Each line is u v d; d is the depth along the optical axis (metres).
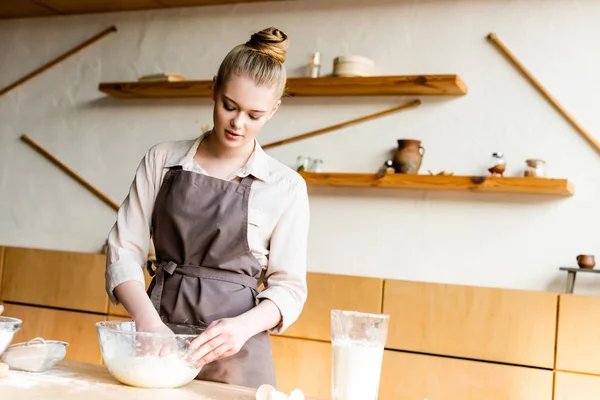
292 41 3.81
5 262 3.87
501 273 3.32
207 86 3.70
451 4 3.53
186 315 1.73
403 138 3.53
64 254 3.76
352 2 3.72
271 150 3.77
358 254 3.56
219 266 1.75
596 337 2.81
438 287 3.04
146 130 4.09
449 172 3.44
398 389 3.06
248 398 1.34
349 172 3.60
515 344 2.91
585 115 3.27
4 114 4.44
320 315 3.21
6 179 4.39
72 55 4.32
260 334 1.74
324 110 3.70
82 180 4.18
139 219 1.80
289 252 1.79
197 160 1.81
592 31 3.30
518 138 3.36
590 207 3.22
